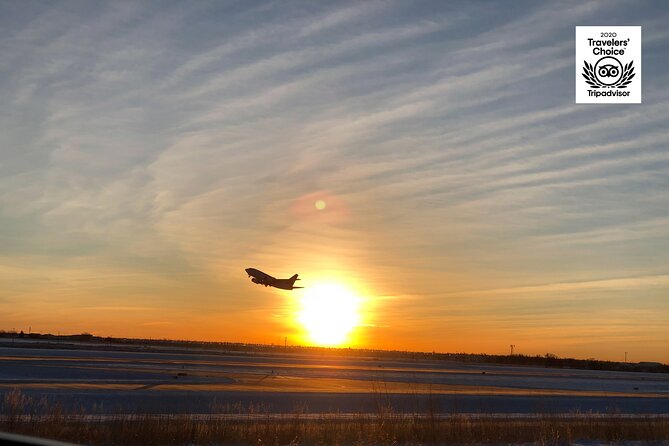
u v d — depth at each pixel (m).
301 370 85.88
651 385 92.19
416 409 43.50
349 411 40.88
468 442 27.95
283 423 31.25
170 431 25.95
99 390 47.41
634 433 31.77
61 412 31.61
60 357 87.44
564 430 31.59
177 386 53.94
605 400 59.00
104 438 24.59
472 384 74.00
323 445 25.95
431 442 27.84
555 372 123.75
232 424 29.50
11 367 64.38
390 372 92.69
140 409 36.62
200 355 123.12
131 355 105.88
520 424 33.91
